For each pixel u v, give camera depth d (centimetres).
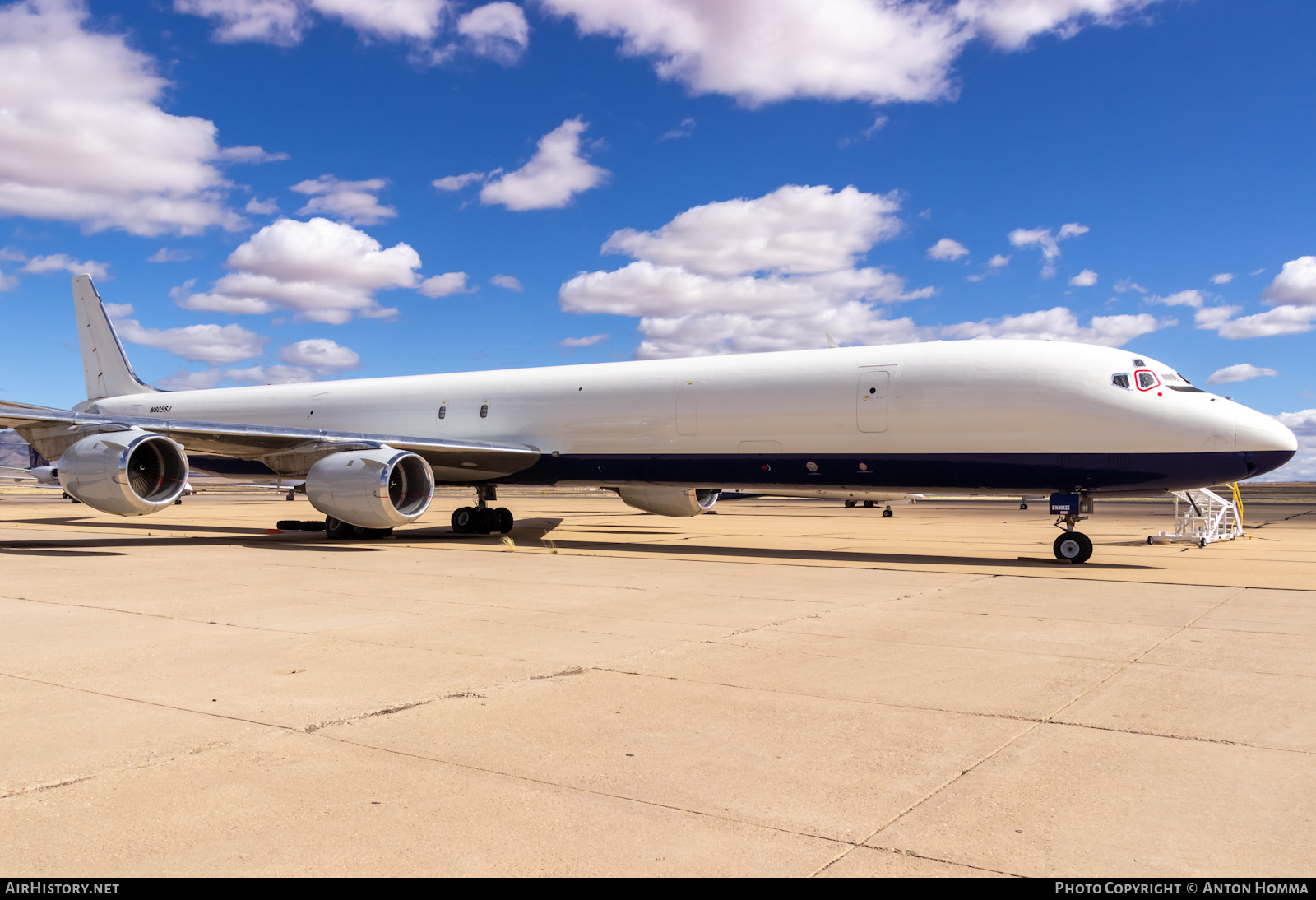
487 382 2053
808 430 1634
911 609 980
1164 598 1088
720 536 2245
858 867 332
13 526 2448
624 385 1847
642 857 339
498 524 2203
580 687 606
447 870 326
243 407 2347
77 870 323
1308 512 4506
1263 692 604
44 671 639
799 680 634
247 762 443
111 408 2580
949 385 1523
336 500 1677
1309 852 348
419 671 648
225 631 806
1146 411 1404
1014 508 5203
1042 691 605
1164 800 404
